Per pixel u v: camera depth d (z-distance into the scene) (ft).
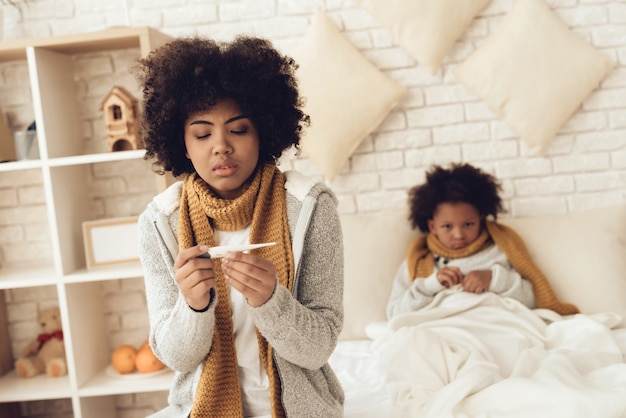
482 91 8.57
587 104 8.65
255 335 4.63
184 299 4.19
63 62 8.43
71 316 8.09
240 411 4.48
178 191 4.79
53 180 7.92
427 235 8.20
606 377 5.43
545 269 7.86
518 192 8.79
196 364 4.43
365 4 8.55
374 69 8.52
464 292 7.38
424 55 8.51
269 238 4.54
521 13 8.45
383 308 7.92
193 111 4.38
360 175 8.84
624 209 8.14
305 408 4.38
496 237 7.87
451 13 8.41
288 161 8.80
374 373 6.56
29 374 8.63
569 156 8.72
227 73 4.30
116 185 8.87
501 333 6.68
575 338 6.57
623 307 7.55
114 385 8.13
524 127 8.56
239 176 4.39
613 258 7.80
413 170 8.82
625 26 8.52
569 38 8.43
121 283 9.05
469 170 8.02
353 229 8.34
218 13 8.70
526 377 5.52
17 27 8.71
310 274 4.49
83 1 8.71
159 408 9.20
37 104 7.75
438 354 5.93
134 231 8.27
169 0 8.70
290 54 8.66
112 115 8.05
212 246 4.52
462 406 5.28
